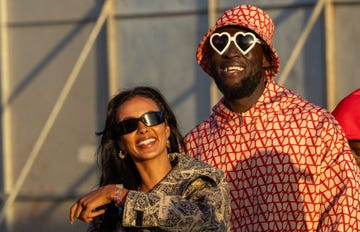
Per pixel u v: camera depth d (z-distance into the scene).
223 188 6.59
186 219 6.23
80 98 16.72
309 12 15.22
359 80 15.11
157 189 6.62
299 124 7.28
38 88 16.95
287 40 15.32
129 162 7.02
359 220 7.06
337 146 7.18
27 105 17.05
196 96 15.94
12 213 17.11
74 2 16.66
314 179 7.16
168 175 6.66
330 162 7.17
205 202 6.36
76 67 16.11
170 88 16.12
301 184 7.20
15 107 17.11
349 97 8.04
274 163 7.27
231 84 7.34
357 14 15.07
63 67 16.75
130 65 16.34
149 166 6.74
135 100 6.82
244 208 7.35
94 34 16.06
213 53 7.44
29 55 16.98
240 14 7.42
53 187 16.98
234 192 7.38
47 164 17.02
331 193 7.14
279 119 7.35
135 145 6.73
